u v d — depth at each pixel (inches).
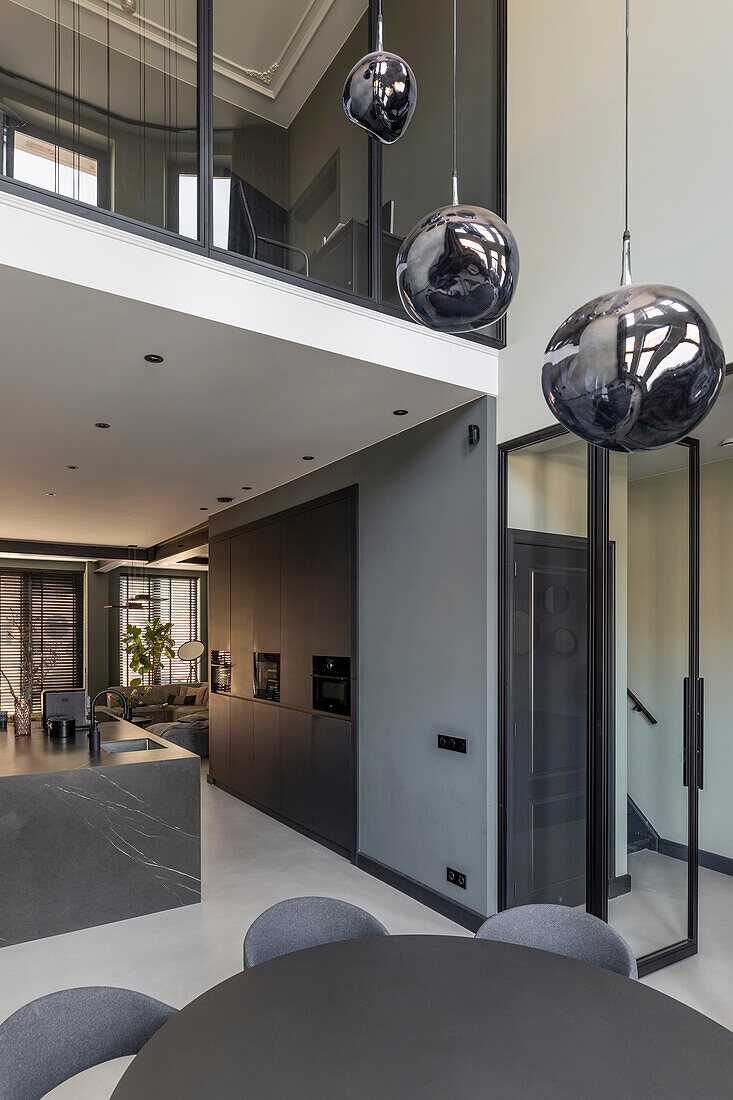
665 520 126.4
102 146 133.3
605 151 126.2
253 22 155.9
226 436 164.9
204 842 194.7
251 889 158.2
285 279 113.7
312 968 64.8
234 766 252.1
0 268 88.3
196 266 103.5
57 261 91.7
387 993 60.1
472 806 137.4
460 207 49.1
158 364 120.3
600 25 128.6
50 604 434.9
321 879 164.6
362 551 177.5
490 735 135.2
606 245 124.8
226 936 133.4
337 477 189.8
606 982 62.4
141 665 438.3
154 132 139.0
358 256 138.1
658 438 40.4
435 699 149.2
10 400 137.7
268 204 143.2
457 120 151.5
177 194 132.3
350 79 57.6
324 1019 55.9
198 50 111.3
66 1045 56.0
